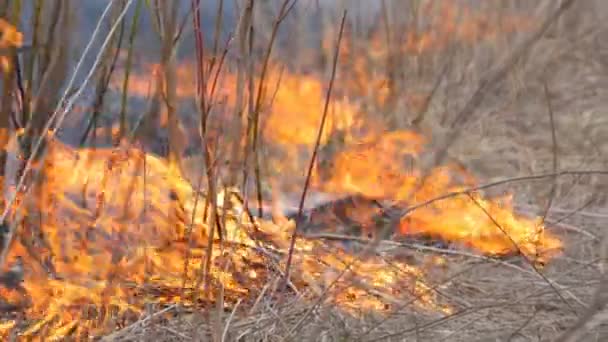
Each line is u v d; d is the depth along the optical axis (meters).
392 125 10.25
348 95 10.80
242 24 6.41
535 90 11.28
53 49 6.18
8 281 6.27
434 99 10.89
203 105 5.94
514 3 10.55
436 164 5.53
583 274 6.99
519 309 6.42
